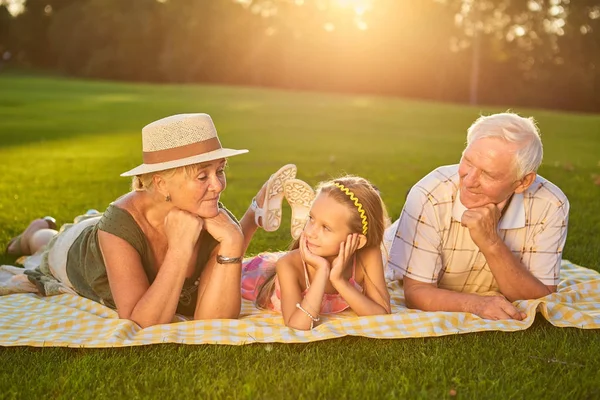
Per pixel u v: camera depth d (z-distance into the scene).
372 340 3.60
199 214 3.69
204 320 3.67
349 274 4.00
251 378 3.14
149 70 57.53
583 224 7.07
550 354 3.47
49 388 3.09
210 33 57.62
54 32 61.66
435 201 4.11
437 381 3.19
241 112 25.28
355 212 3.76
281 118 23.30
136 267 3.76
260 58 56.84
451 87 54.28
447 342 3.59
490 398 3.03
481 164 3.71
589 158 14.03
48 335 3.60
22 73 59.19
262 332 3.60
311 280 3.94
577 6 52.66
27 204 7.94
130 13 59.03
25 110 24.03
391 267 4.30
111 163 11.88
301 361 3.34
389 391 3.08
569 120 24.50
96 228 4.04
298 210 4.38
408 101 38.19
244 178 10.28
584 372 3.27
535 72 53.09
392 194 9.17
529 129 3.71
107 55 57.47
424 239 4.13
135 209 3.78
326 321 3.91
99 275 4.00
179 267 3.68
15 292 4.48
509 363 3.37
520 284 4.04
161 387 3.10
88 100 29.17
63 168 11.15
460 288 4.39
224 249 3.75
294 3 56.34
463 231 4.15
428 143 16.83
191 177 3.58
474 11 53.62
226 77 57.47
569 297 4.20
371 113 26.34
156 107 26.64
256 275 4.48
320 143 16.06
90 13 59.88
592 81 51.03
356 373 3.22
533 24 53.75
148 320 3.65
